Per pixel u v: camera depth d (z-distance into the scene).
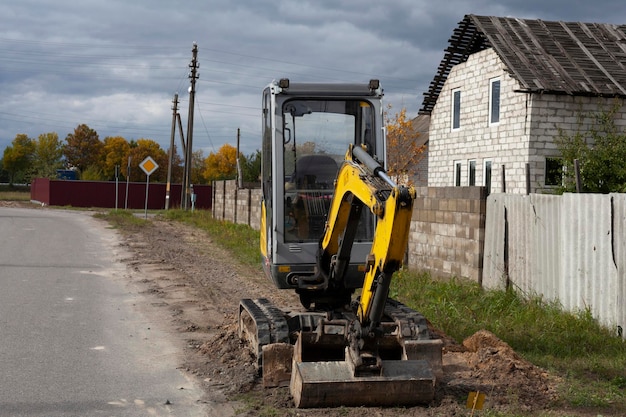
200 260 18.78
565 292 10.92
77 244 21.66
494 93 23.44
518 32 23.80
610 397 7.03
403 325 7.32
